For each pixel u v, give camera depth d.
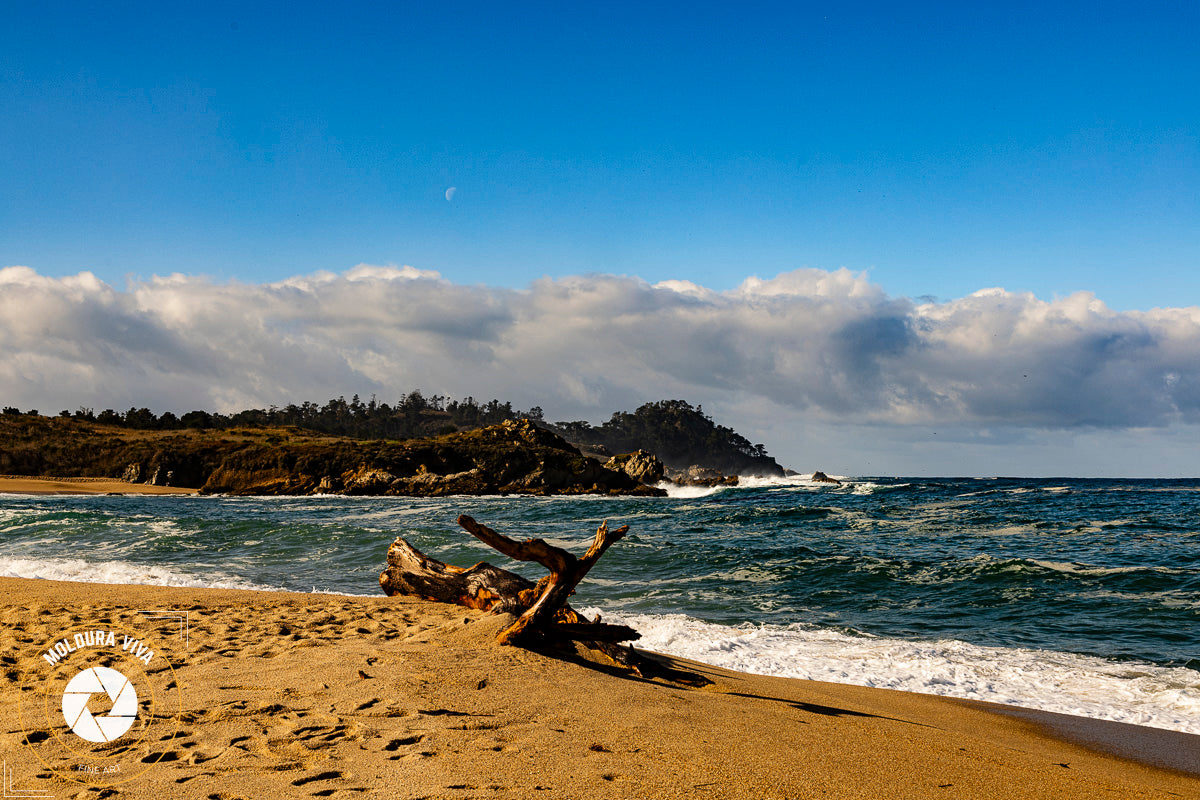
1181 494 56.97
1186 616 11.47
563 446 94.06
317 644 6.98
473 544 19.28
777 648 9.57
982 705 7.23
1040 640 10.29
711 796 3.62
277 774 3.64
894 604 12.93
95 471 93.44
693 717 5.05
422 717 4.62
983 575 15.16
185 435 112.38
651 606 12.68
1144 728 6.48
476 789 3.52
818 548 20.97
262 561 17.00
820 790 3.87
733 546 20.52
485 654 6.53
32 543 19.72
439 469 79.81
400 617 8.76
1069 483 112.19
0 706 4.78
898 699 7.20
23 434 102.25
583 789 3.60
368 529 22.36
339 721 4.49
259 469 78.75
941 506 41.12
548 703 5.13
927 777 4.31
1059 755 5.51
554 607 6.97
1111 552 19.55
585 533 26.20
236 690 5.18
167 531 22.28
